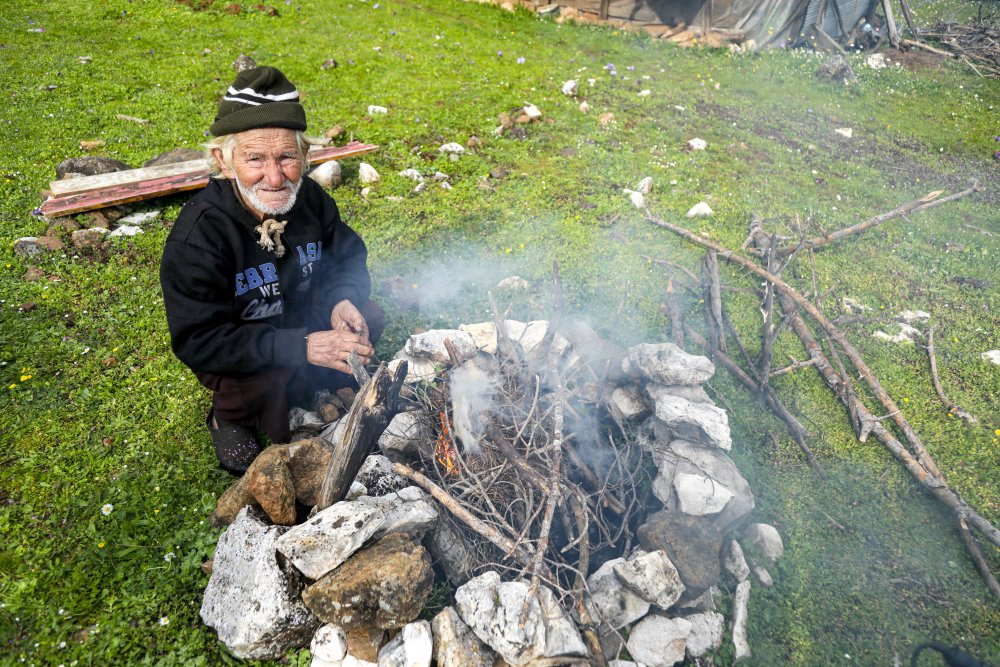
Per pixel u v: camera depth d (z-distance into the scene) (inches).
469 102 300.8
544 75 348.8
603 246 197.0
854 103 354.3
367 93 303.6
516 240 198.1
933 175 271.9
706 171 253.9
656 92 338.6
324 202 121.3
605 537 111.5
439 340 129.3
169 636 94.6
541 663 85.4
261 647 90.1
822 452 137.3
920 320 176.6
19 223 188.5
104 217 193.2
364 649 89.7
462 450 111.4
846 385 147.9
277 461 101.7
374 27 401.1
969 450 138.1
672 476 116.1
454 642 87.4
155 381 139.0
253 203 103.5
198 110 275.0
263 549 92.7
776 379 154.1
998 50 428.5
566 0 458.9
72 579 100.7
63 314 155.8
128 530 108.4
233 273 109.3
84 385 136.9
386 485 108.4
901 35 455.5
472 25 427.2
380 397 93.9
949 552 118.1
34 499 112.7
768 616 105.4
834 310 177.9
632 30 442.0
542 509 107.1
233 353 106.8
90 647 92.7
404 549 90.4
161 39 350.0
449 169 236.4
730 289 179.9
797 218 215.2
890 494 128.8
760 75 384.2
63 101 268.4
